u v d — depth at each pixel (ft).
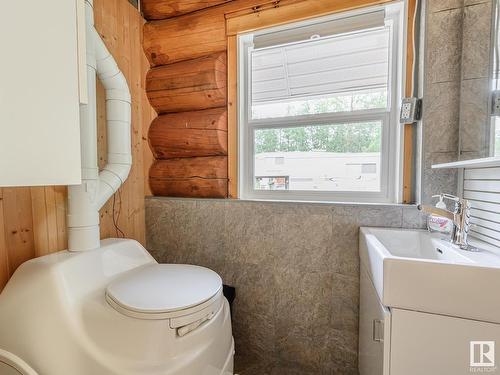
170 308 2.75
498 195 3.10
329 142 5.05
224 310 3.53
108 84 4.40
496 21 3.34
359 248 4.22
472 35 3.65
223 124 5.39
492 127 3.33
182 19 5.60
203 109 5.64
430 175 4.00
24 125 1.99
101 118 4.75
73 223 3.78
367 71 4.69
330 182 5.08
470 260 2.66
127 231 5.43
